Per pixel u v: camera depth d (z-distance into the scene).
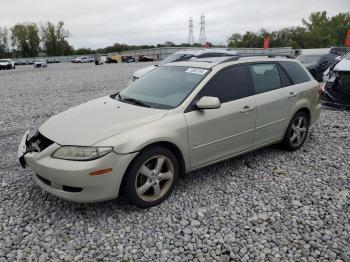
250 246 3.26
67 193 3.52
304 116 5.72
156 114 3.92
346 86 8.69
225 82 4.54
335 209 3.90
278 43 88.19
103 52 101.81
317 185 4.48
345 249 3.21
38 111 9.73
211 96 4.33
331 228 3.54
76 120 3.97
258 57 5.16
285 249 3.21
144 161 3.70
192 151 4.14
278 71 5.32
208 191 4.30
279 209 3.90
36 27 99.25
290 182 4.57
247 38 89.88
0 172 4.95
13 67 48.06
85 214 3.79
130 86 5.07
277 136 5.28
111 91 14.30
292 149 5.64
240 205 3.97
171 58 12.93
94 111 4.21
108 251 3.20
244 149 4.80
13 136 6.88
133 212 3.82
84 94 13.40
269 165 5.11
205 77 4.39
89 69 35.78
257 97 4.81
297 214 3.79
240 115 4.55
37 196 4.19
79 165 3.39
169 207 3.92
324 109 8.95
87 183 3.42
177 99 4.20
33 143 3.87
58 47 100.31
